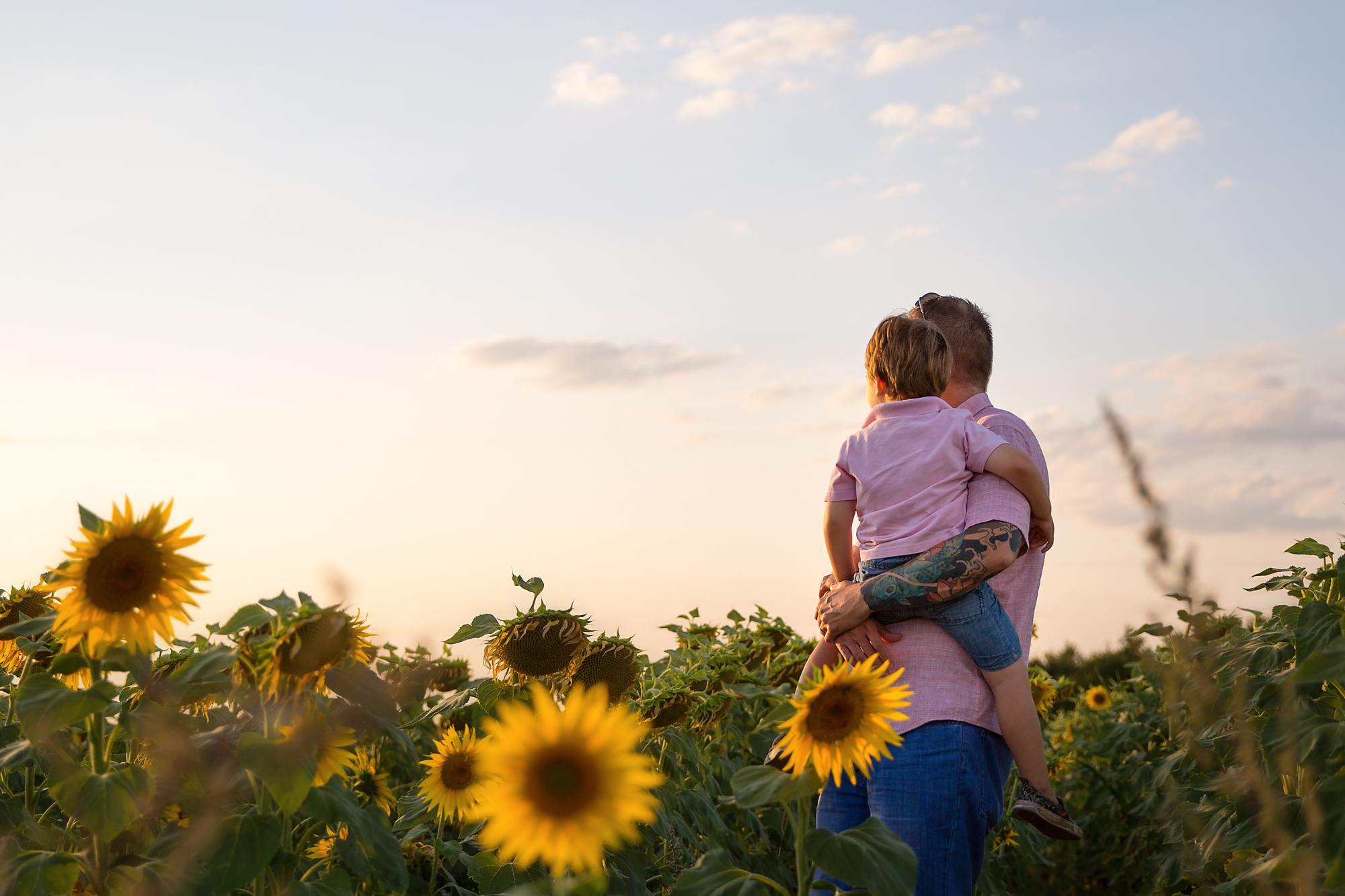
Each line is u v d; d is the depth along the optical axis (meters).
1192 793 3.24
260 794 2.00
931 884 2.42
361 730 2.04
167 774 2.03
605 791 1.11
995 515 2.51
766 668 4.86
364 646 1.97
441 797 2.62
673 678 3.47
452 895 2.90
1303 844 2.32
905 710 2.48
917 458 2.60
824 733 1.63
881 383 2.82
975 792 2.46
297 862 1.99
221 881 1.82
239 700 1.94
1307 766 2.48
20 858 1.84
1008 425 2.79
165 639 1.76
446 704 2.81
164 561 1.74
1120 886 5.30
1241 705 1.58
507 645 2.77
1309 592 3.14
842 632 2.58
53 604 2.34
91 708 1.78
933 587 2.45
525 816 1.11
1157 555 1.09
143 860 1.93
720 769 3.89
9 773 2.58
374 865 2.10
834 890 1.75
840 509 2.81
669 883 2.99
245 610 1.86
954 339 3.00
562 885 1.19
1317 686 2.65
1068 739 6.50
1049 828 2.43
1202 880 3.13
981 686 2.52
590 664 2.89
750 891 1.72
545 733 1.11
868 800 2.59
